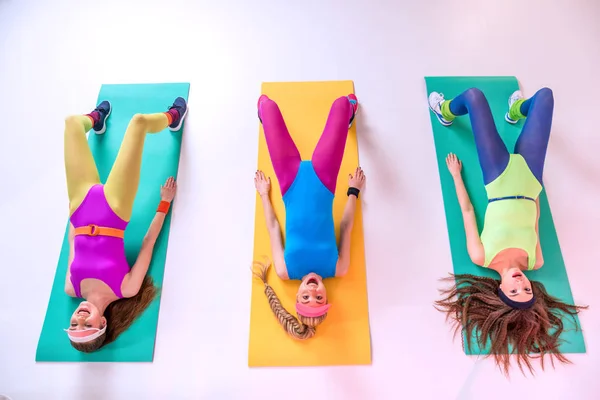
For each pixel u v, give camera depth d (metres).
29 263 1.88
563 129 2.11
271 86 2.20
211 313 1.77
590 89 2.20
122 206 1.68
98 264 1.64
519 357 1.68
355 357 1.69
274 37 2.34
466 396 1.64
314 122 2.11
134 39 2.36
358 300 1.77
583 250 1.86
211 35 2.36
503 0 2.42
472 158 2.02
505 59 2.27
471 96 1.79
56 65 2.30
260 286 1.79
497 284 1.76
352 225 1.81
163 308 1.78
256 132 2.11
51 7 2.45
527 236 1.69
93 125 1.95
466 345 1.70
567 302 1.77
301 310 1.58
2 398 1.56
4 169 2.06
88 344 1.60
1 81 2.26
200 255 1.86
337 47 2.31
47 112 2.19
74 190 1.69
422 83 2.22
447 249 1.86
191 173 2.02
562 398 1.64
